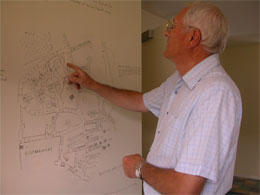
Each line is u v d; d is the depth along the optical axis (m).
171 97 0.95
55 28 1.00
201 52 0.84
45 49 0.97
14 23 0.88
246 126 3.63
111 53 1.25
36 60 0.94
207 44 0.81
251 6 2.44
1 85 0.85
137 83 1.42
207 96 0.71
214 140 0.67
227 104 0.70
